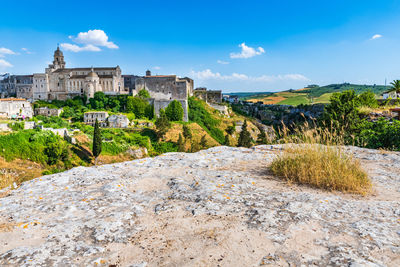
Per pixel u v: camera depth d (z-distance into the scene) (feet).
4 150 157.79
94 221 13.91
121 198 17.81
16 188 20.80
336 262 9.71
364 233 11.94
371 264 9.34
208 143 269.85
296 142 28.19
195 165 27.50
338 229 12.54
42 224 13.65
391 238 11.42
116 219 14.24
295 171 22.39
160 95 332.19
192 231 12.85
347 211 14.93
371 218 13.89
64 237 12.22
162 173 24.54
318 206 15.49
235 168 26.50
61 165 169.78
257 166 27.30
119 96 334.24
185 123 295.69
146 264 10.28
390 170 25.90
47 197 18.13
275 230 12.53
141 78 335.88
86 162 183.21
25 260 10.26
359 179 20.06
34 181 22.03
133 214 15.16
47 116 282.56
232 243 11.53
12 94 410.11
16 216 14.75
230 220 13.91
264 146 37.42
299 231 12.39
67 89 353.31
